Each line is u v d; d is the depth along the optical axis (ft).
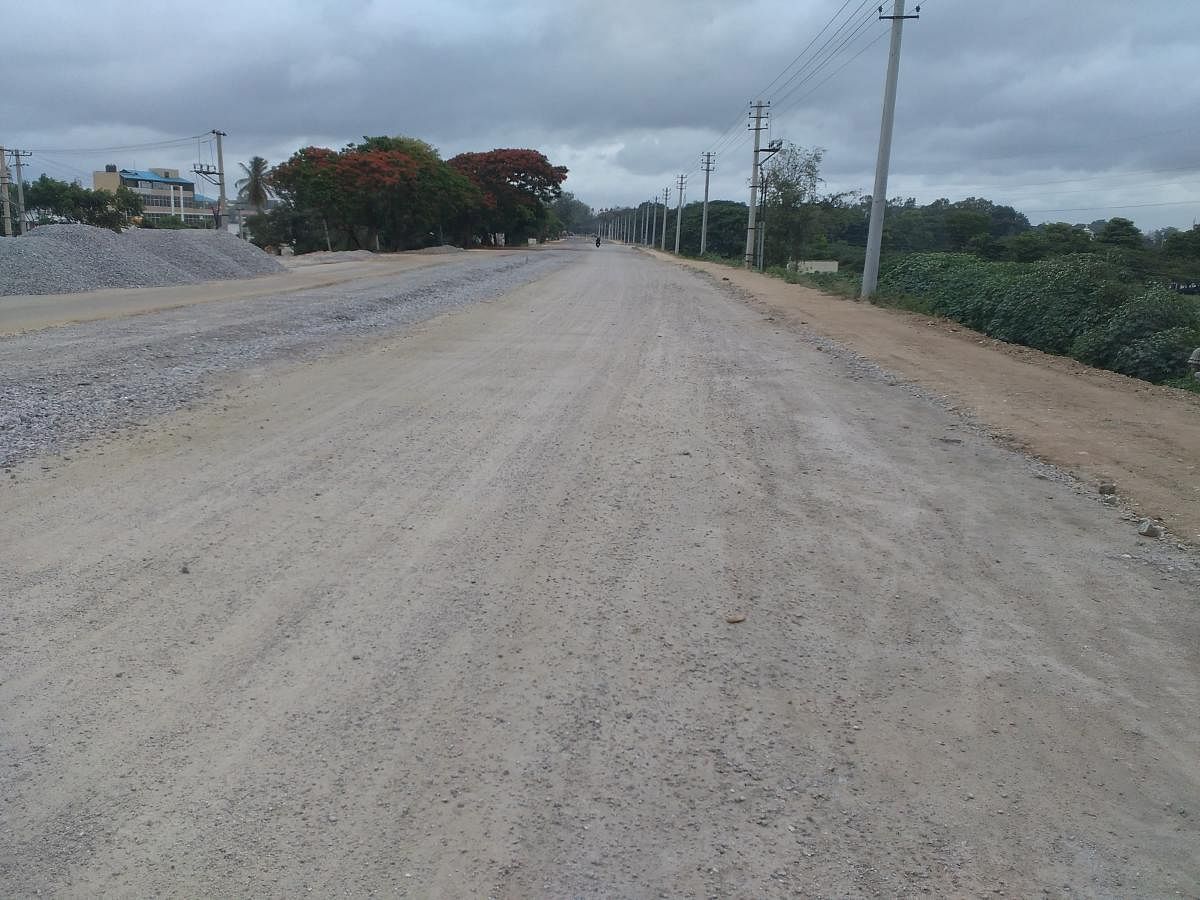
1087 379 40.86
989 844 9.83
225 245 106.22
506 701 12.35
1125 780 10.99
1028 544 18.76
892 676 13.30
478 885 9.02
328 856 9.33
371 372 36.91
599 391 34.22
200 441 25.18
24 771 10.59
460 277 105.50
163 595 15.26
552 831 9.83
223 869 9.11
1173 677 13.44
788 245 188.55
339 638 13.98
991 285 61.16
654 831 9.89
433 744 11.32
